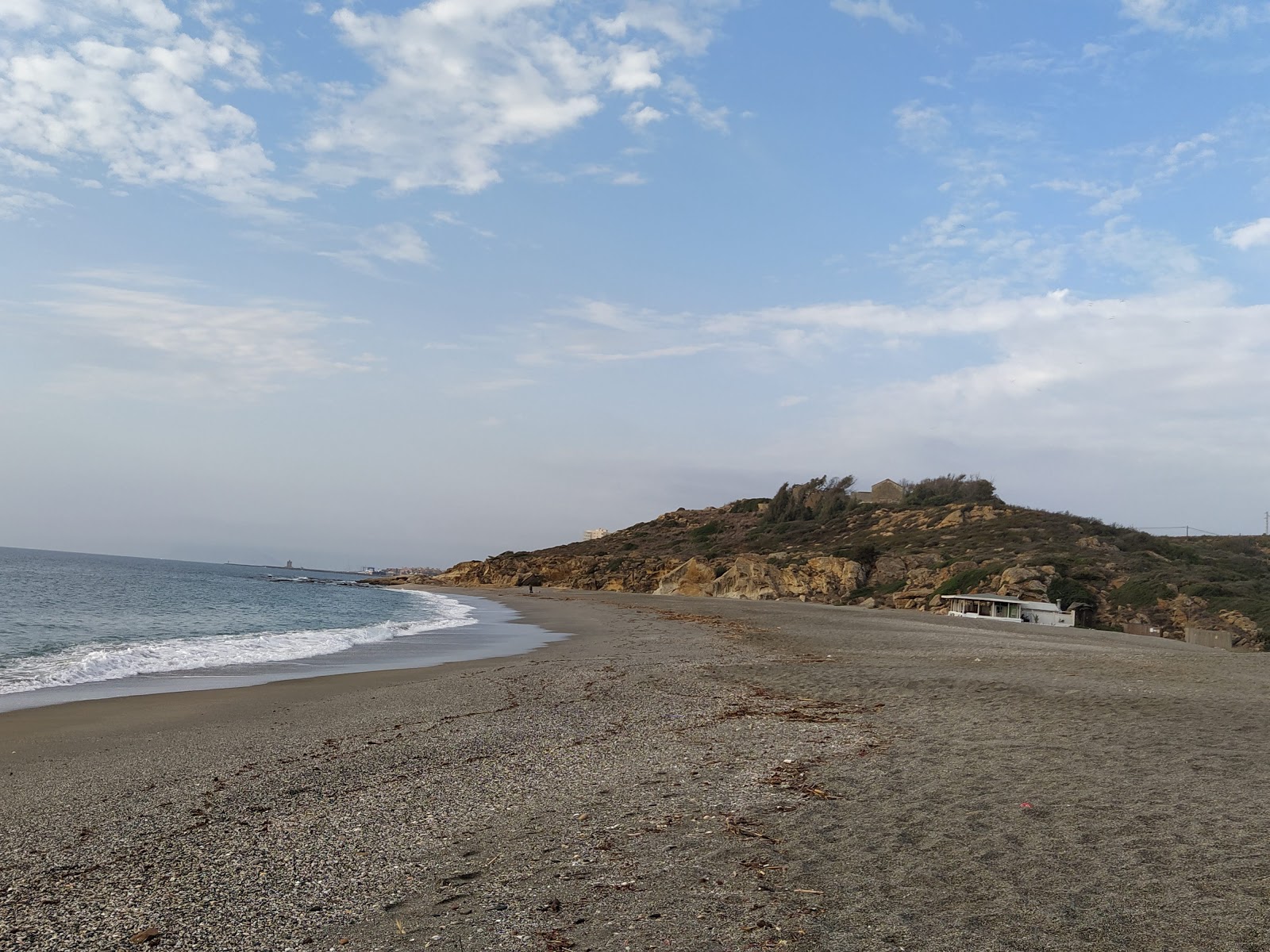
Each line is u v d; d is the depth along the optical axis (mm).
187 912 5531
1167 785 8109
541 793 8445
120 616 38094
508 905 5527
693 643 29172
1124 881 5551
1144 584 53531
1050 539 69938
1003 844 6379
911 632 35031
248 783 9117
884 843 6527
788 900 5445
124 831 7398
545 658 23984
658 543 120500
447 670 21234
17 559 141375
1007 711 12992
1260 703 13977
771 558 85062
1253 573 63000
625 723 12586
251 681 18703
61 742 11617
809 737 11102
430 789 8734
